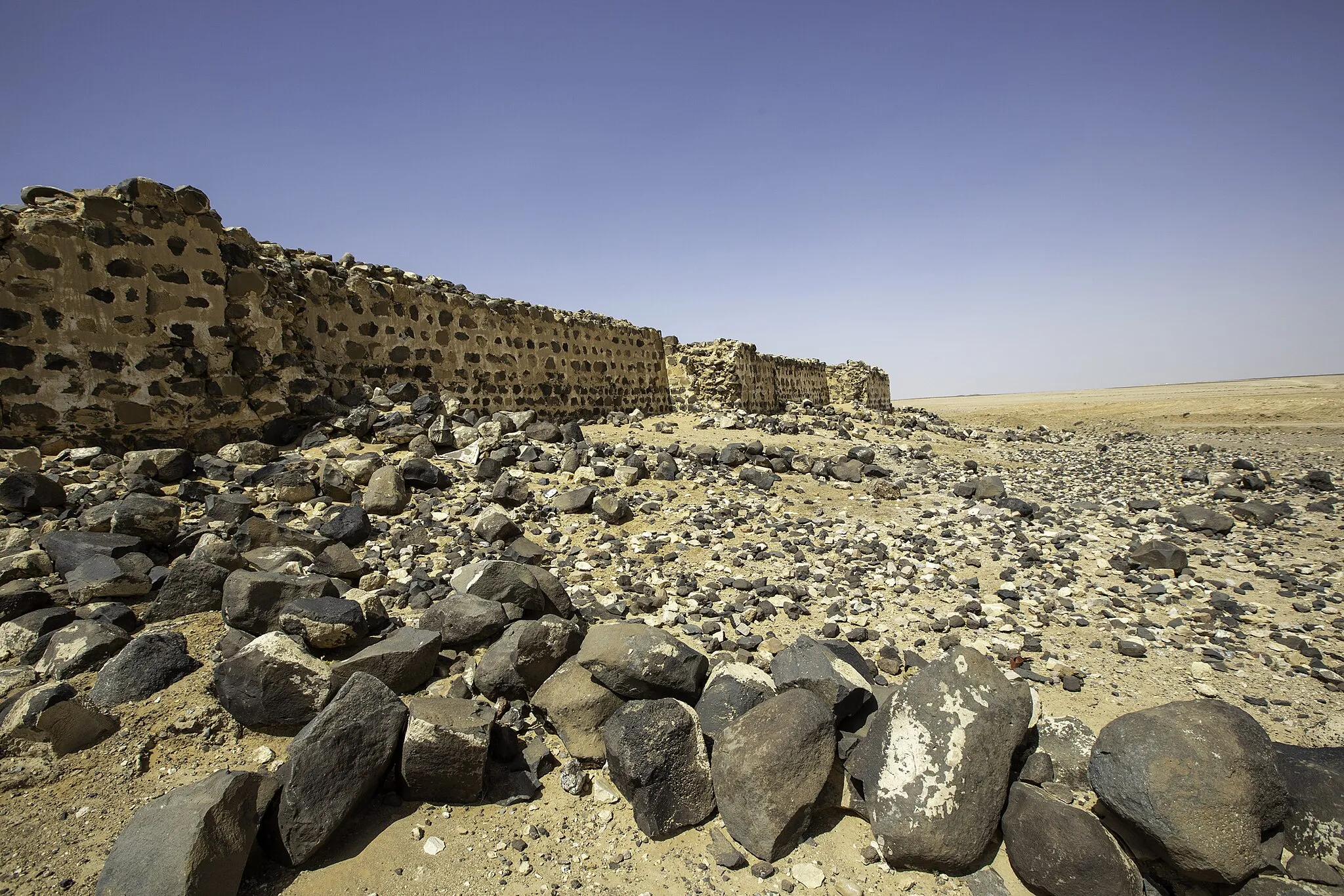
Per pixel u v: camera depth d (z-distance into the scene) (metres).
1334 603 5.89
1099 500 10.49
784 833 3.13
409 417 9.05
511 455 8.51
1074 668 4.68
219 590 4.40
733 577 6.13
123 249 6.80
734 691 3.77
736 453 10.20
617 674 3.76
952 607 5.72
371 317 10.13
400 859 2.99
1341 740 3.81
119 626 4.03
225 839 2.64
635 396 17.53
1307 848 2.86
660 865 3.10
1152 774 2.90
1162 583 6.37
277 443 8.07
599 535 6.84
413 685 3.92
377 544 5.87
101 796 3.06
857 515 8.57
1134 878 2.80
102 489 5.78
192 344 7.33
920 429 19.38
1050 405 51.97
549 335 14.16
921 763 3.18
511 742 3.59
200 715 3.48
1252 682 4.52
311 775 3.00
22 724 3.15
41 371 6.26
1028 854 2.96
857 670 4.14
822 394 31.41
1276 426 24.89
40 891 2.61
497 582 4.57
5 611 4.04
